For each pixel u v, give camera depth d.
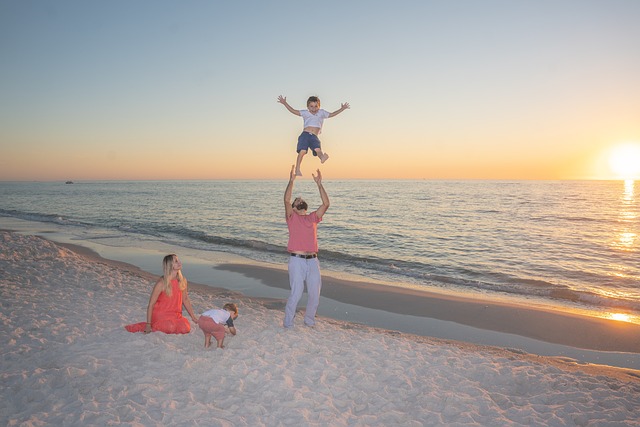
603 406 4.87
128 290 9.64
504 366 6.00
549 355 8.14
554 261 18.64
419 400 4.82
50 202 62.75
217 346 6.04
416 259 18.88
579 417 4.50
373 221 34.97
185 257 17.56
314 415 4.31
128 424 3.79
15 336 5.95
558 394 5.10
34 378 4.62
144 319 7.12
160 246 20.38
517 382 5.55
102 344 5.74
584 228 30.67
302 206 7.28
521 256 19.81
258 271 14.61
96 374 4.87
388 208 49.75
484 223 33.78
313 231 7.19
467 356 6.42
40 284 9.58
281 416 4.27
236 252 19.11
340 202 61.94
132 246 20.17
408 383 5.24
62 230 26.33
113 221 33.44
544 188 140.88
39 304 7.69
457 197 77.38
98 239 22.33
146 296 9.02
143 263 15.88
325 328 7.57
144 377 4.85
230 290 12.17
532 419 4.43
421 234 27.22
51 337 5.98
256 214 41.28
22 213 39.81
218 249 19.80
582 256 19.83
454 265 17.64
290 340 6.53
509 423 4.30
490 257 19.53
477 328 9.49
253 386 4.91
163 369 5.11
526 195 85.88
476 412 4.57
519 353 7.79
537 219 37.00
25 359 5.18
